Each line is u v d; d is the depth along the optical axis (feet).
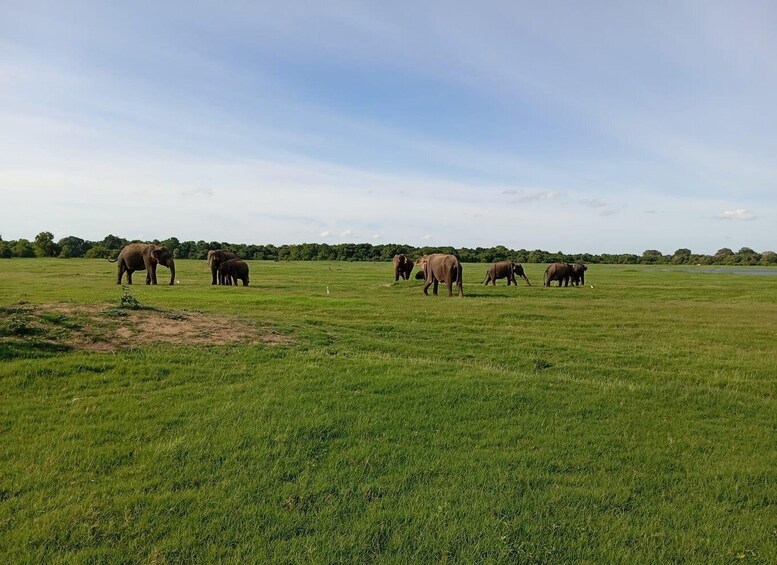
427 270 109.70
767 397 37.99
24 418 25.23
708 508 19.38
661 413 29.96
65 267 188.14
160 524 17.24
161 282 124.57
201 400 28.35
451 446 23.98
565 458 23.11
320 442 23.71
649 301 103.30
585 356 49.90
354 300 88.48
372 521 17.76
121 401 27.94
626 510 19.16
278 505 18.60
